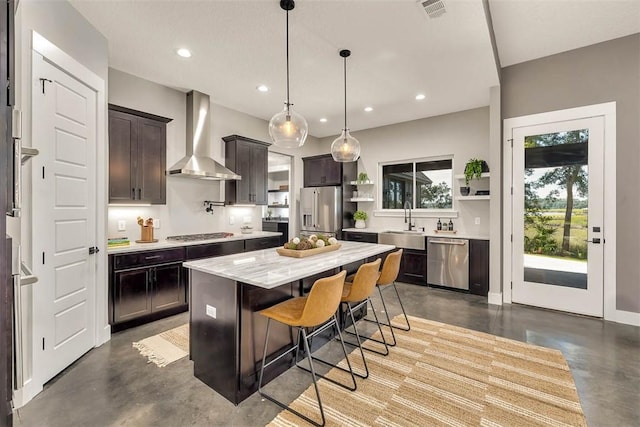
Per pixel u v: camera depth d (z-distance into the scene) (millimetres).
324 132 6305
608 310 3338
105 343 2748
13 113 736
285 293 2332
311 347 2637
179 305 3480
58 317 2246
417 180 5543
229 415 1833
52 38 2172
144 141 3436
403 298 4180
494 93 3895
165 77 3635
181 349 2646
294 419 1794
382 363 2434
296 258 2576
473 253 4367
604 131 3340
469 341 2830
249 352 2021
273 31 2699
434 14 2465
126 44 2910
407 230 5480
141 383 2150
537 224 3756
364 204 6070
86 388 2086
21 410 1855
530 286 3807
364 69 3438
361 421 1771
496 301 3926
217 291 2074
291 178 6199
